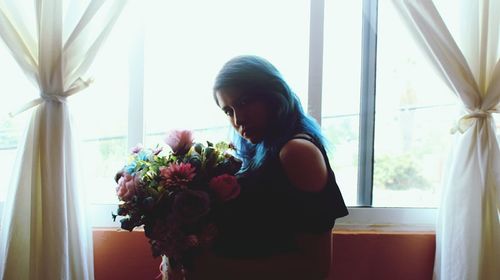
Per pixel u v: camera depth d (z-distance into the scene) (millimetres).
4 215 1055
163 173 749
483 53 1066
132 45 1225
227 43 1262
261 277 783
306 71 1256
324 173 776
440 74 1088
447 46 1060
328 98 1278
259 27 1257
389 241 1195
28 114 1091
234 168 788
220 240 803
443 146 1283
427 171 1298
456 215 1078
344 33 1272
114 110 1248
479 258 1045
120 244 1172
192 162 768
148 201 729
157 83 1266
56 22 1012
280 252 787
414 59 1272
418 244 1200
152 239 765
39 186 1021
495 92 1045
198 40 1261
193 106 1271
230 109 832
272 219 787
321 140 845
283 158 769
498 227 1052
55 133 1012
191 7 1255
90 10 1026
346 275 1198
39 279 999
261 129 825
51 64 1012
